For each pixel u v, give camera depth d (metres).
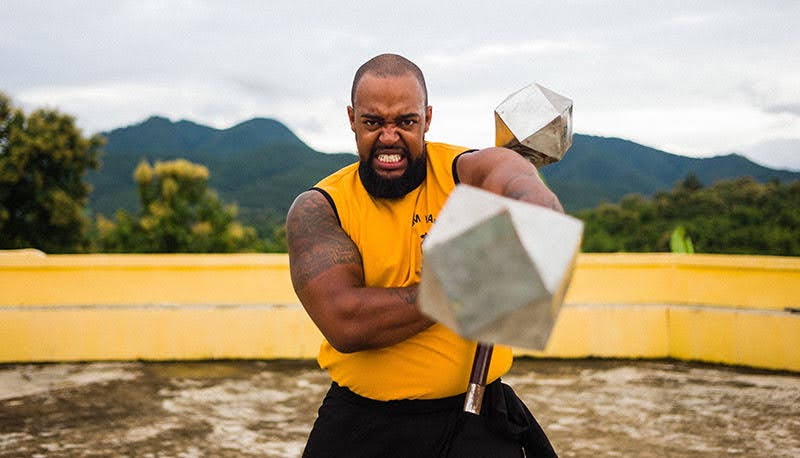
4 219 26.39
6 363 7.90
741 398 6.24
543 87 2.24
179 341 8.05
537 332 0.97
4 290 8.05
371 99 1.98
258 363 7.89
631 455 4.79
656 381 6.90
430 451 2.23
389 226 2.12
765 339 7.48
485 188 1.90
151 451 4.97
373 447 2.27
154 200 27.70
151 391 6.64
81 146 28.30
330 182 2.22
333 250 2.06
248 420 5.72
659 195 36.59
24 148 26.64
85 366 7.75
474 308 0.95
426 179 2.14
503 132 2.21
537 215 0.97
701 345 7.86
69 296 8.12
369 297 1.96
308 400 6.32
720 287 7.93
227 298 8.25
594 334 8.08
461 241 0.94
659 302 8.17
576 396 6.32
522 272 0.93
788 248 28.08
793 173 154.25
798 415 5.72
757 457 4.75
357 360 2.24
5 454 4.89
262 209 198.62
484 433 2.23
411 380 2.20
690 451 4.87
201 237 26.72
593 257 8.25
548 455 2.39
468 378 2.22
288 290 8.27
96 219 29.47
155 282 8.21
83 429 5.48
